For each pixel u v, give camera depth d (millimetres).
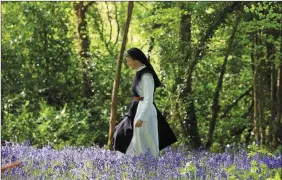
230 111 17562
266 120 14602
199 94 16312
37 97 17328
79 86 17750
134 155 8773
